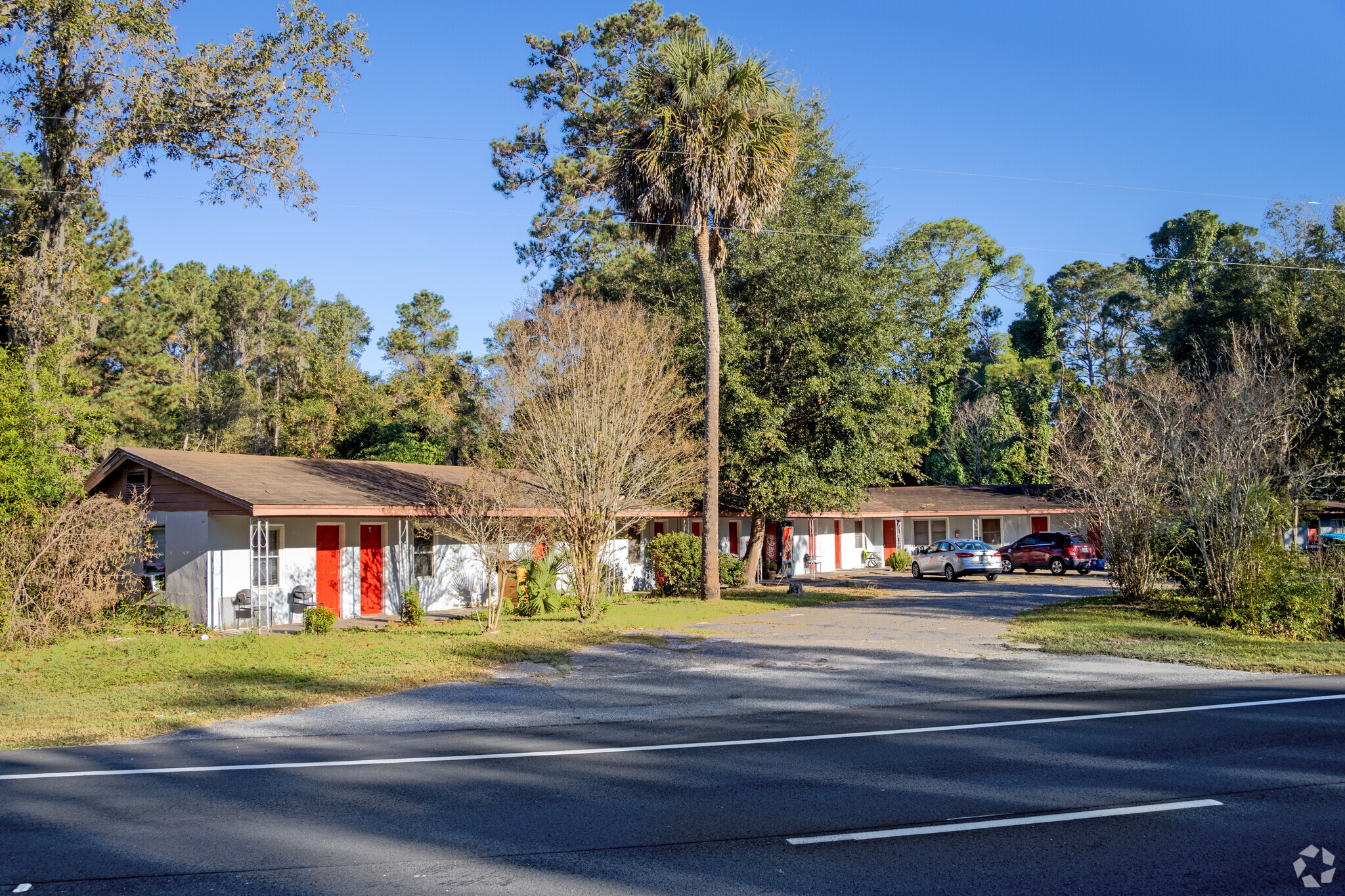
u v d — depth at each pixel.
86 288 24.89
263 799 6.73
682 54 23.56
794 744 8.37
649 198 24.25
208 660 13.87
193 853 5.52
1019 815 6.07
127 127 22.17
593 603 19.00
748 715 9.96
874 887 4.86
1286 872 5.00
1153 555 20.72
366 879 5.05
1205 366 25.42
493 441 24.75
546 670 13.26
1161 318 51.00
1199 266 62.34
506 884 4.95
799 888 4.87
